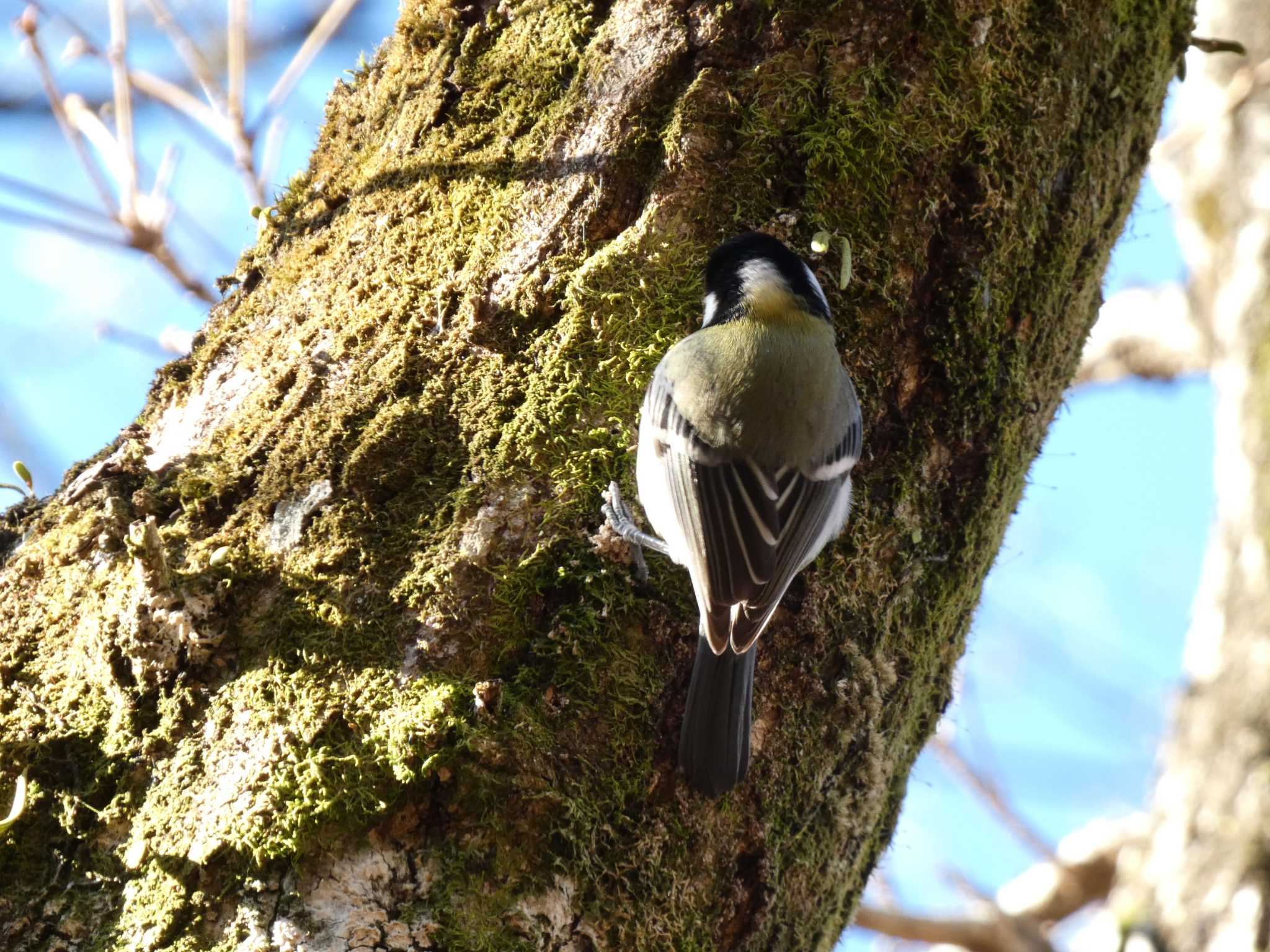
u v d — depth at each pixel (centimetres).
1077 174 884
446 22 896
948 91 836
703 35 841
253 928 636
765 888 739
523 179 832
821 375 828
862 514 815
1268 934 1218
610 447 776
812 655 788
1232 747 1352
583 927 670
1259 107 1642
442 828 665
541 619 730
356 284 831
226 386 827
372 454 760
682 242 825
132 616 697
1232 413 1548
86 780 684
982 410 843
